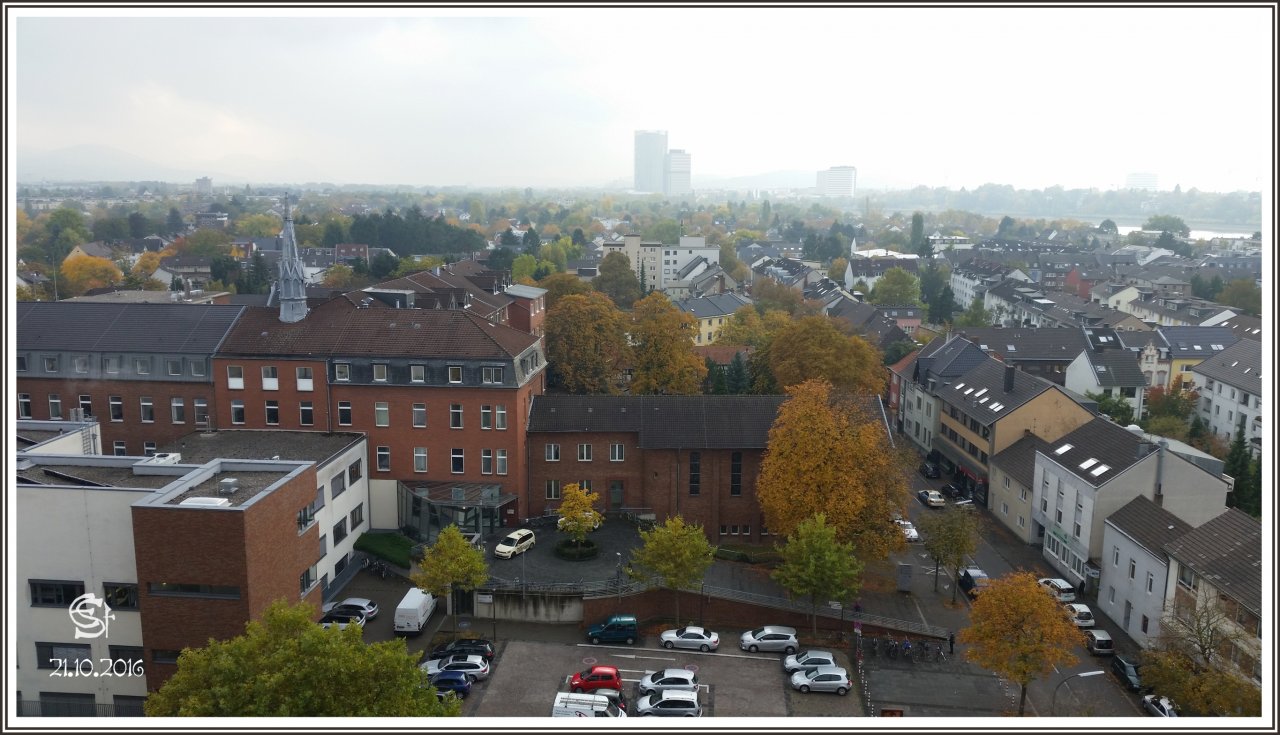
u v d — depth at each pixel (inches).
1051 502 2687.0
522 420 2684.5
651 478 2721.5
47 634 1743.4
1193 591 1942.7
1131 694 1935.3
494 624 2182.6
